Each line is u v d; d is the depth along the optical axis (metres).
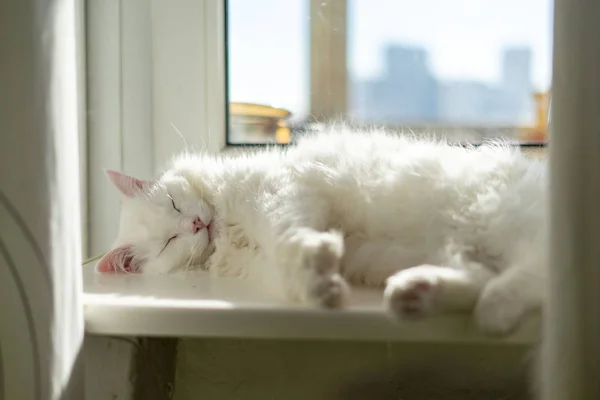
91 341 0.74
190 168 0.91
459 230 0.75
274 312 0.68
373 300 0.71
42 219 0.65
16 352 0.66
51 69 0.65
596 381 0.64
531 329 0.67
